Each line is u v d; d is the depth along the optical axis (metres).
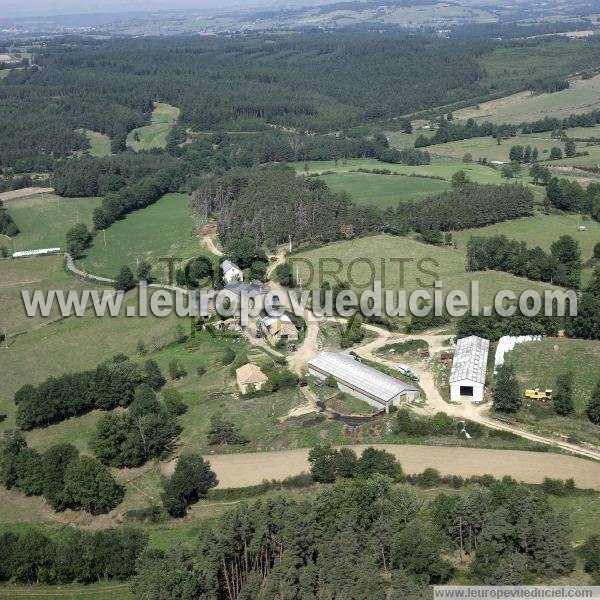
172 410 165.75
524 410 155.25
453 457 140.62
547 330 191.62
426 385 169.75
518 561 105.88
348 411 160.38
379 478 123.88
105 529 129.38
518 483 130.12
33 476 141.25
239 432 155.38
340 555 107.25
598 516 120.44
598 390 150.00
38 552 119.12
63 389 169.50
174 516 132.75
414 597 98.88
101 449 147.62
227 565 110.62
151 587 102.56
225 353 194.38
